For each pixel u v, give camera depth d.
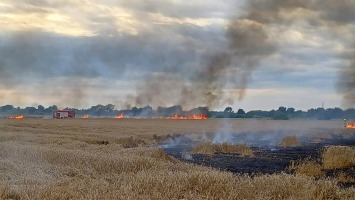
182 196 10.37
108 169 16.16
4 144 25.91
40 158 18.89
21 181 13.12
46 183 12.65
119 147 28.09
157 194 10.01
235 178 12.26
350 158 23.47
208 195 10.20
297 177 12.36
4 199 10.25
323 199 10.91
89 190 10.59
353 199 10.70
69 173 15.43
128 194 10.02
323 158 26.03
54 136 38.88
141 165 16.73
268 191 10.90
